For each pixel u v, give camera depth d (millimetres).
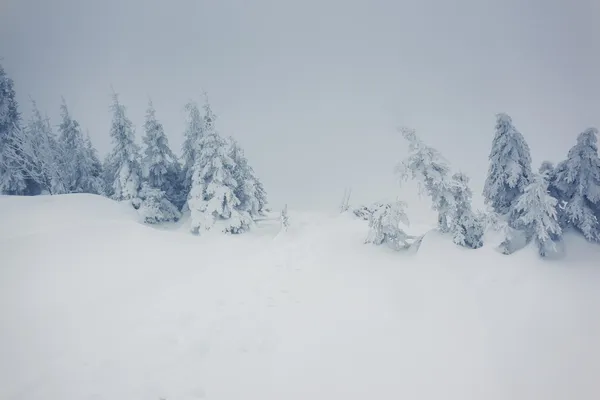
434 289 11594
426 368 6922
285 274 13664
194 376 6535
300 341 8039
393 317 9445
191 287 11719
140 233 18500
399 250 16844
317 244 18953
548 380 6504
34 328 7996
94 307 9492
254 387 6258
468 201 15633
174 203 31547
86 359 6898
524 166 16250
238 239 22109
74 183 34969
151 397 5875
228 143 26531
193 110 31547
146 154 30141
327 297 11016
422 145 16047
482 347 7746
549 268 12227
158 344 7684
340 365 7023
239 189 28859
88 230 17094
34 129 35312
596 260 12664
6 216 19984
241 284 12258
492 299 10562
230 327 8695
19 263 12180
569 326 8703
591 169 13938
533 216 12852
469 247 15164
